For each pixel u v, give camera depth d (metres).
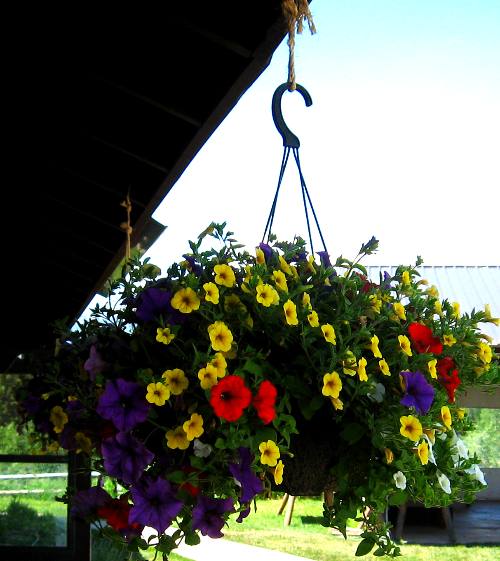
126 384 1.42
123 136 2.31
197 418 1.39
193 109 1.90
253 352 1.46
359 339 1.54
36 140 2.57
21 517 5.36
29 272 4.04
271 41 1.58
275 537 8.40
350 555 7.37
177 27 1.74
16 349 4.60
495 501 10.94
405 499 1.58
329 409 1.52
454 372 1.68
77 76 2.10
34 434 1.99
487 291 9.86
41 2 1.84
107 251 3.29
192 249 1.59
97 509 1.54
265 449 1.40
